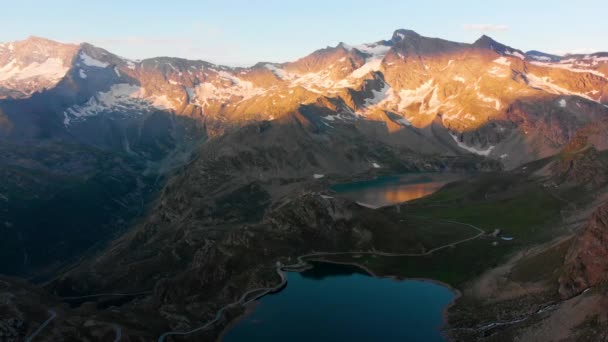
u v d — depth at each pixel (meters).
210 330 167.75
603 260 144.88
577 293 143.75
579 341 118.44
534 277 169.75
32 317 155.38
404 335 159.88
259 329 168.75
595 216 157.75
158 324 165.25
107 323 155.00
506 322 149.25
